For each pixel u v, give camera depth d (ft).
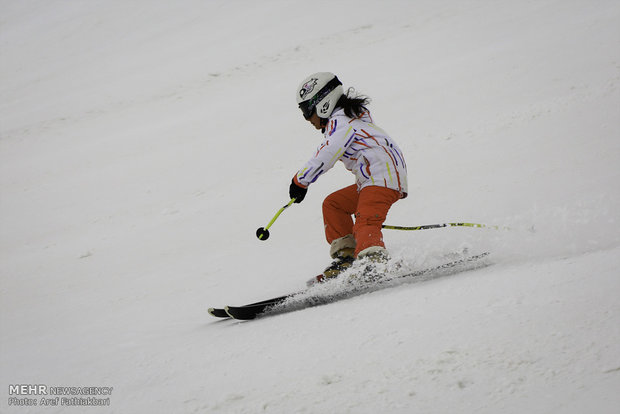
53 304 58.75
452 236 50.14
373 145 42.14
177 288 55.72
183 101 166.09
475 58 129.49
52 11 323.57
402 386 24.11
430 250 47.19
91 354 39.96
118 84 201.77
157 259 67.15
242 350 33.06
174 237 73.92
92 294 59.62
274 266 55.67
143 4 299.79
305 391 25.50
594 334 24.62
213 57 207.72
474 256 39.55
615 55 102.78
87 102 188.14
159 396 28.94
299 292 40.81
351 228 45.57
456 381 23.56
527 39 133.08
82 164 125.59
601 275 30.63
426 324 29.94
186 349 35.99
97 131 154.51
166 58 221.87
